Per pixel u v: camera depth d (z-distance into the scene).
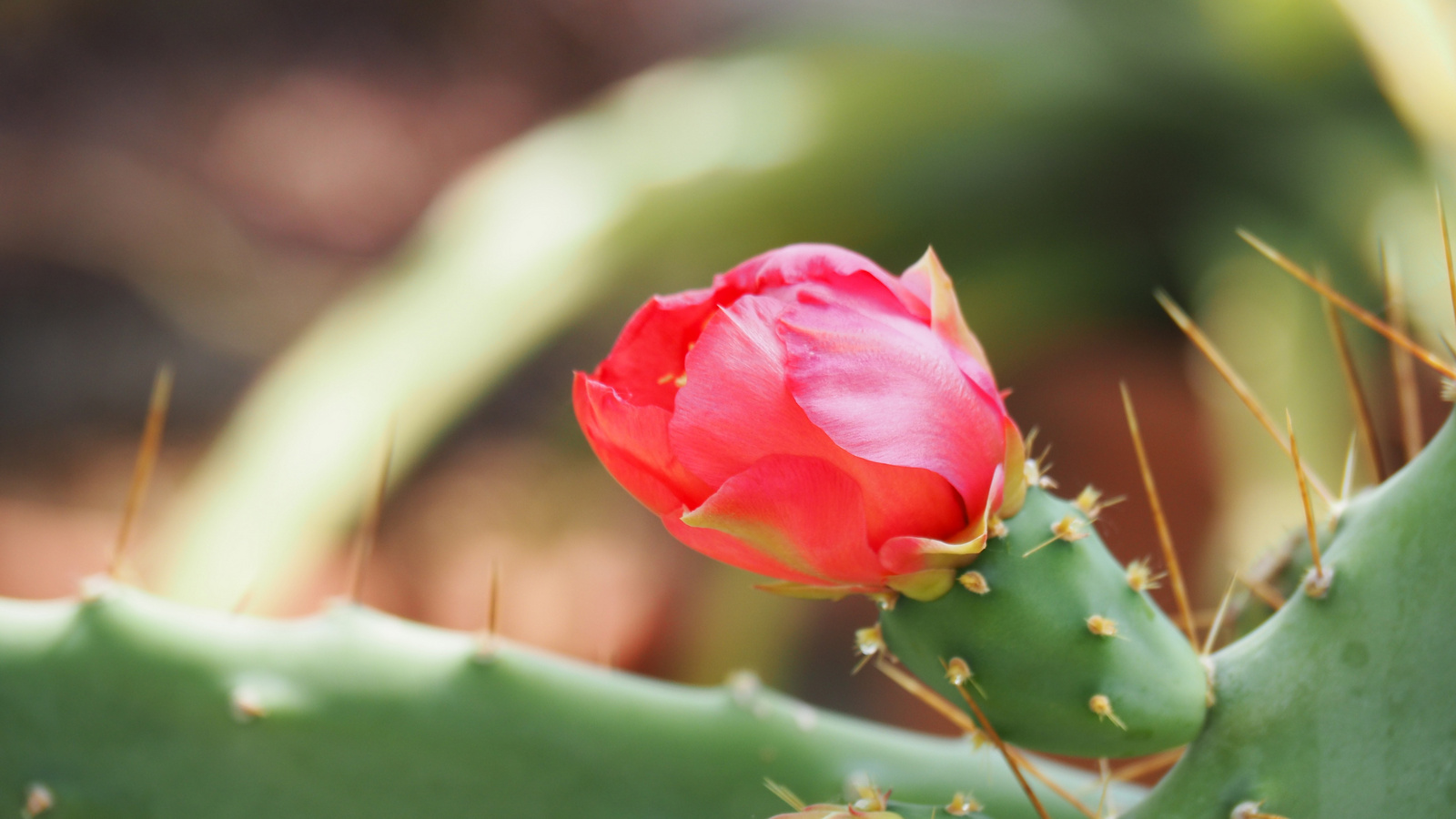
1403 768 0.54
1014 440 0.54
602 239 1.37
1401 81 1.16
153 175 2.65
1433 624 0.54
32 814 0.59
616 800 0.59
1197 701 0.55
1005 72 1.44
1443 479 0.55
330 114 2.85
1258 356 1.24
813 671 1.42
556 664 0.59
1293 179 1.40
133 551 1.67
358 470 1.25
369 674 0.59
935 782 0.60
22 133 2.62
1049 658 0.54
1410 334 1.16
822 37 1.56
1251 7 1.35
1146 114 1.42
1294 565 0.59
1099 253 1.47
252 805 0.59
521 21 2.92
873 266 0.54
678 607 1.49
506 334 1.33
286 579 1.20
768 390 0.52
